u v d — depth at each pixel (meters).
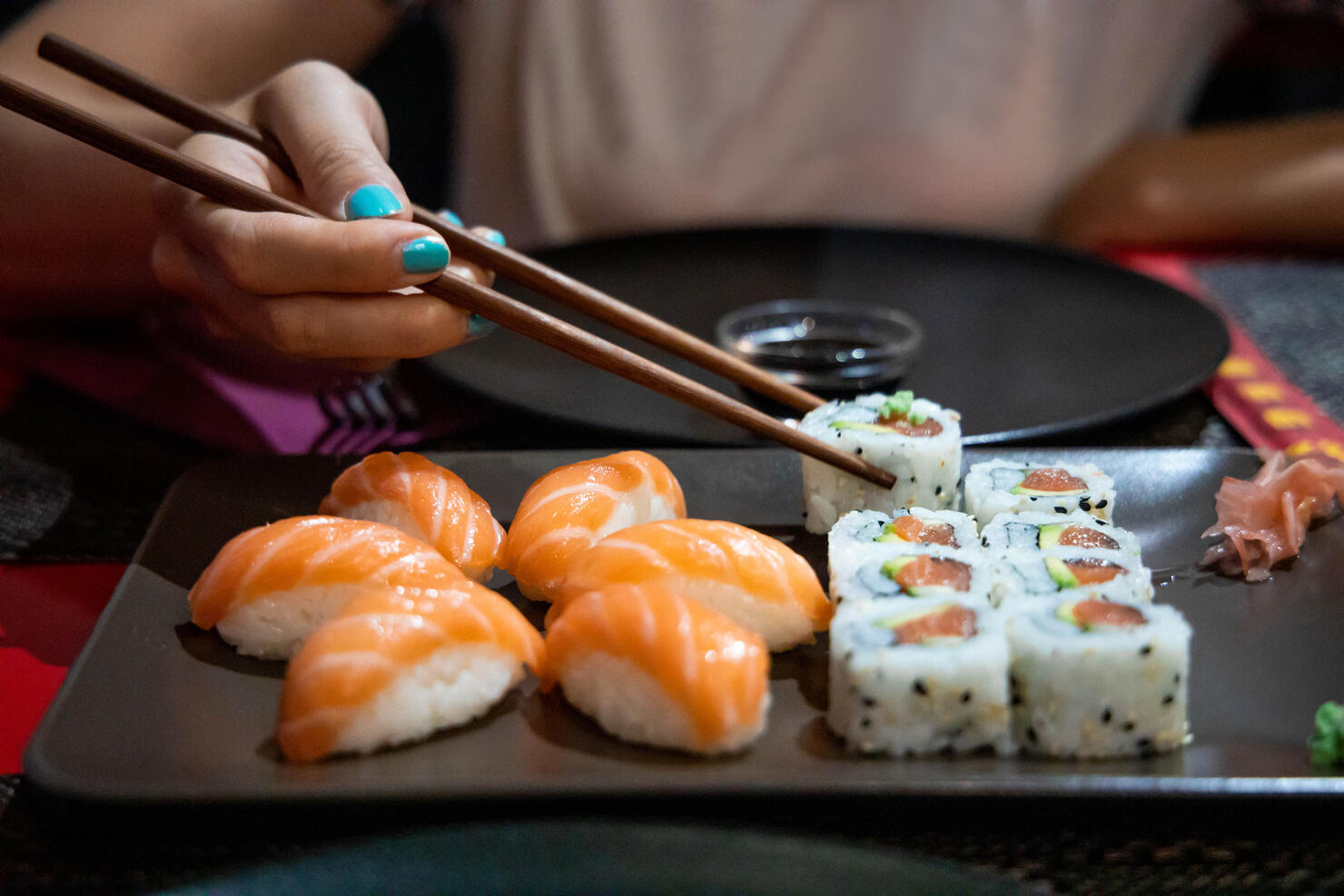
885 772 0.38
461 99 0.98
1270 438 0.55
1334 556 0.46
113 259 0.60
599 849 0.34
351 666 0.38
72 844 0.37
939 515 0.46
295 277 0.43
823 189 0.99
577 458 0.51
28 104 0.41
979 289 0.67
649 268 0.71
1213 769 0.38
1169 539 0.48
